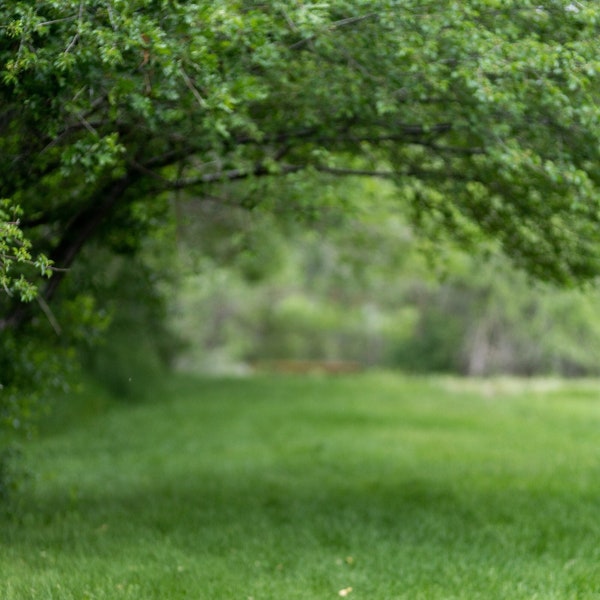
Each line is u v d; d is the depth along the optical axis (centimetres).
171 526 1042
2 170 869
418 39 772
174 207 1178
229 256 2081
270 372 5434
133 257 1183
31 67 730
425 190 1117
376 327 5219
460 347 5300
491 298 3975
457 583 799
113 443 1984
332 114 935
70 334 1155
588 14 754
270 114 974
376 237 2081
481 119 876
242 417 2548
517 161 796
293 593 769
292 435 2141
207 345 5703
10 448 1113
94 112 838
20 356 1037
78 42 728
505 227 1084
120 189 987
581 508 1121
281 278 3369
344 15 818
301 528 1021
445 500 1195
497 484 1332
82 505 1189
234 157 980
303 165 1016
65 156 745
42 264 630
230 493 1293
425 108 941
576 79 739
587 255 1066
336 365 5875
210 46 742
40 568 845
